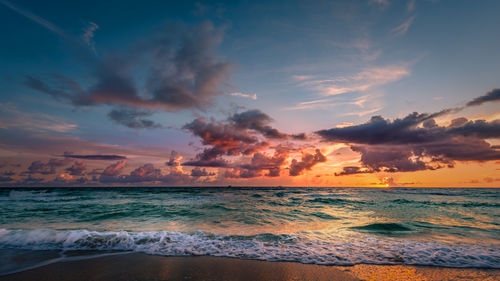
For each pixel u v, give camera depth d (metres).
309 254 5.03
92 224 8.73
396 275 3.93
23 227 8.08
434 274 3.97
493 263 4.51
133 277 3.77
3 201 19.81
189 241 5.94
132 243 5.69
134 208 14.21
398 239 6.43
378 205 18.00
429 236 6.88
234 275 3.88
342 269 4.20
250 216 11.16
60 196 27.91
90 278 3.72
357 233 7.22
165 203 18.02
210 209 13.89
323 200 23.33
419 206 17.05
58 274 3.88
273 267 4.28
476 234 7.21
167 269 4.13
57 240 5.77
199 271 4.05
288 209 14.54
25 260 4.55
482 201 22.31
